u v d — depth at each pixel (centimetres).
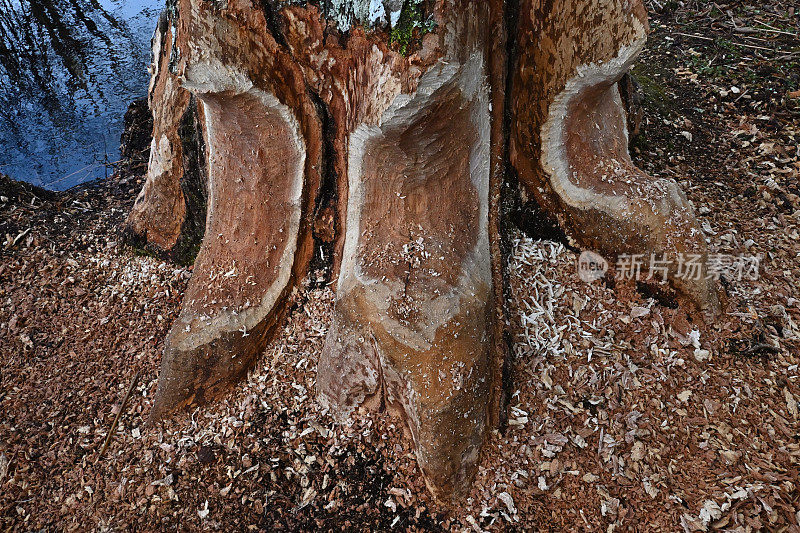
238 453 72
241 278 77
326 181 76
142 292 90
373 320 67
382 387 72
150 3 213
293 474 71
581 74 74
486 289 70
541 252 83
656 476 69
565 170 81
